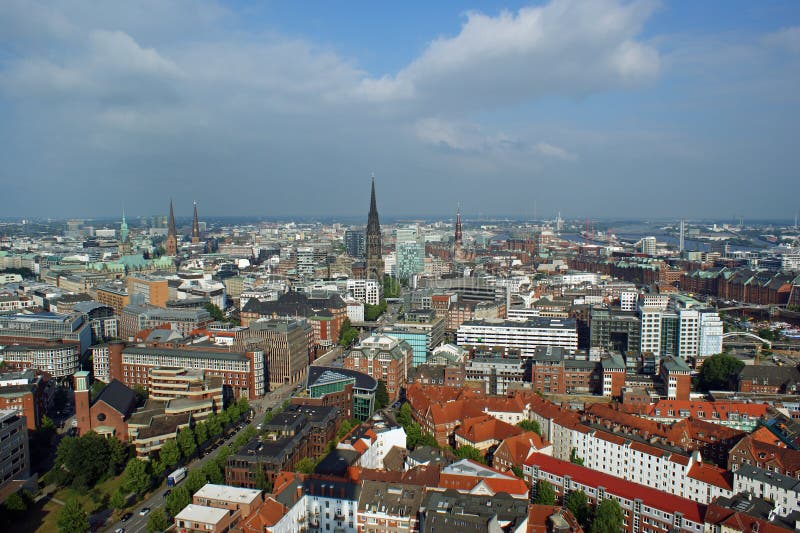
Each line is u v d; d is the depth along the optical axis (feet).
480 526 626.23
